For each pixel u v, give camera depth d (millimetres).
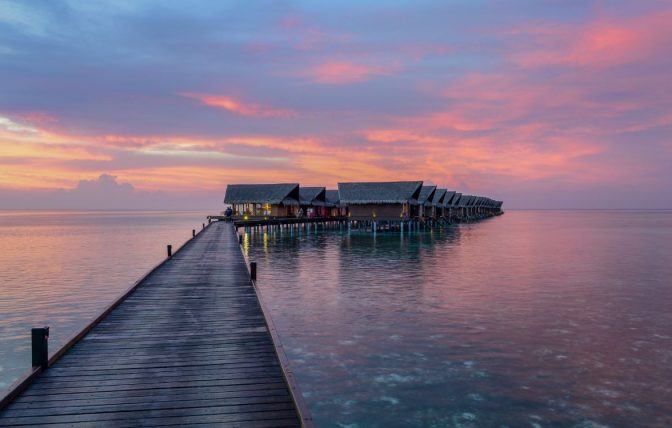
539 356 13102
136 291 15430
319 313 17922
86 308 20141
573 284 24172
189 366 8461
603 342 14289
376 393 10883
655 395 10641
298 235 59750
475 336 14906
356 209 61375
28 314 19047
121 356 8969
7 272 31062
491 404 10297
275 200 63469
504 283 24438
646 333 15203
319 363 12719
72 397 7109
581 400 10422
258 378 7926
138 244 54375
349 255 37562
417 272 28344
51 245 52875
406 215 60656
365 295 21234
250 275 17062
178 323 11430
